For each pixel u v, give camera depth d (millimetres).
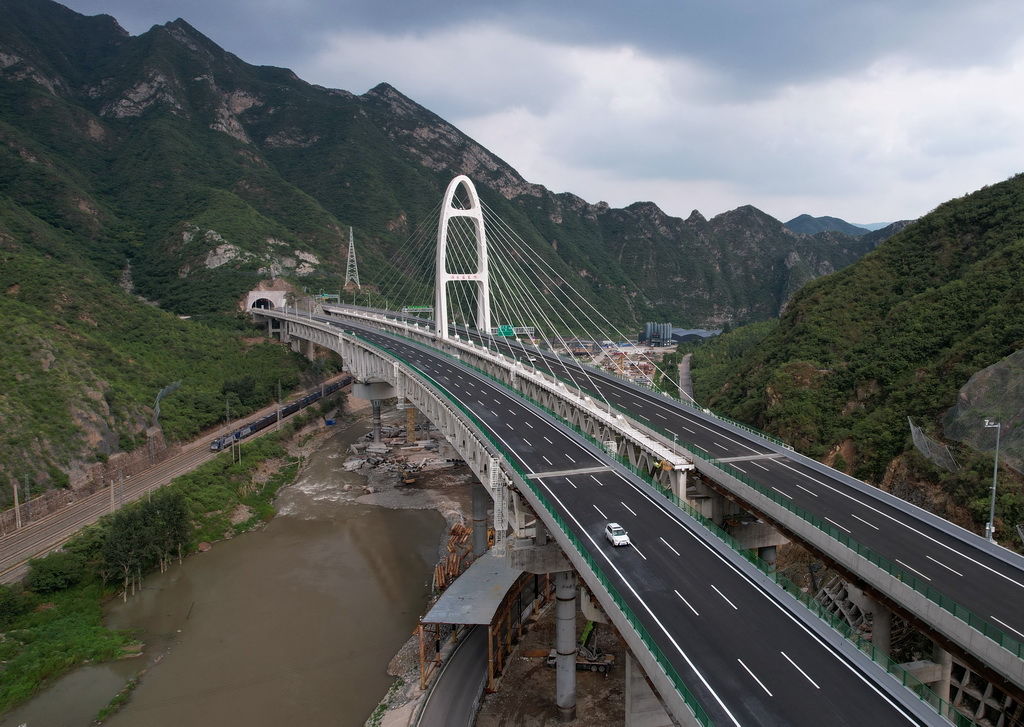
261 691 55281
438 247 142750
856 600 48594
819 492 55719
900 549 45344
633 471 58156
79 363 106438
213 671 57969
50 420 90688
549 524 48125
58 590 68375
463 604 55938
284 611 67875
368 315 177625
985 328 77500
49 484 84125
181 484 91375
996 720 44188
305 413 138500
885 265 106500
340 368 182875
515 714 50656
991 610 37344
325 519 92812
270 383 150125
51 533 77062
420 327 158500
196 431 117500
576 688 53406
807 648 34000
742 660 32906
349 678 57000
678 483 56219
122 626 65250
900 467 70000
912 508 51219
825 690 30734
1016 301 78250
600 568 41906
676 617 36656
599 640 59656
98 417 97375
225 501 92562
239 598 70625
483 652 58094
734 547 43594
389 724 49969
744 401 102250
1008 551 43688
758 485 53906
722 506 61375
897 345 87125
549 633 61469
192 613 67625
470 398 88812
